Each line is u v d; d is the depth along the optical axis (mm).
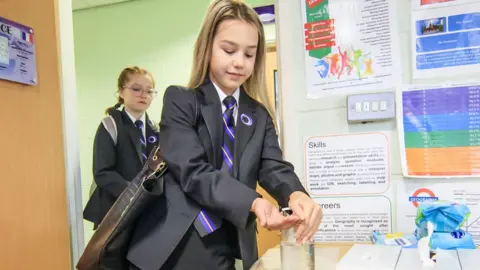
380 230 1030
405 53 1005
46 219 1177
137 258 772
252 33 842
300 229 713
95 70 2904
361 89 1039
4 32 1041
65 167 1256
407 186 1010
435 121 985
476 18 954
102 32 2881
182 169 753
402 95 1005
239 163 823
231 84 848
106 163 1817
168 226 772
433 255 790
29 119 1124
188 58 2707
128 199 788
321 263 797
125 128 1912
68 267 1256
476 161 959
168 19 2746
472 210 963
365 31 1032
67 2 1291
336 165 1061
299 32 1083
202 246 771
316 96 1073
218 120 830
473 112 960
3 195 1041
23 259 1099
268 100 960
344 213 1057
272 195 864
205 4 2672
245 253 803
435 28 981
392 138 1021
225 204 715
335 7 1051
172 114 818
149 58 2785
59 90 1237
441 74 981
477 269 700
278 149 907
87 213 1843
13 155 1072
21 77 1093
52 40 1213
